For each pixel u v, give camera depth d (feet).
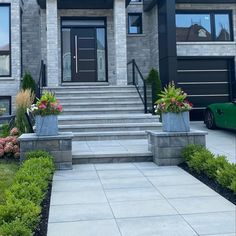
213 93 50.34
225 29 51.65
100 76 51.55
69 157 23.22
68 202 16.22
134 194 17.35
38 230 12.82
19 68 44.93
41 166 19.17
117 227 13.17
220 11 51.37
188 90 49.90
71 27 51.13
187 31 50.80
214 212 14.66
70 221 13.85
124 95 42.01
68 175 21.48
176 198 16.63
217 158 20.43
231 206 15.39
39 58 50.39
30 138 22.97
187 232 12.57
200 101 50.01
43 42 48.06
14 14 45.01
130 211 14.93
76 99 40.37
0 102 44.75
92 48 51.52
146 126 34.04
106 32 50.83
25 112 30.25
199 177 20.39
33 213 12.34
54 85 44.21
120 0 45.83
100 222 13.71
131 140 32.22
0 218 12.07
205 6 50.67
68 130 33.37
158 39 48.29
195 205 15.58
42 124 23.54
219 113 37.37
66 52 51.11
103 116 35.58
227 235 12.25
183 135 24.13
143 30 52.80
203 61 50.49
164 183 19.36
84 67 51.34
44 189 16.34
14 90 44.57
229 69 50.96
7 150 25.09
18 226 11.07
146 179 20.27
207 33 51.21
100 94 41.73
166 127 24.85
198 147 23.22
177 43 49.42
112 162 25.05
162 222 13.61
